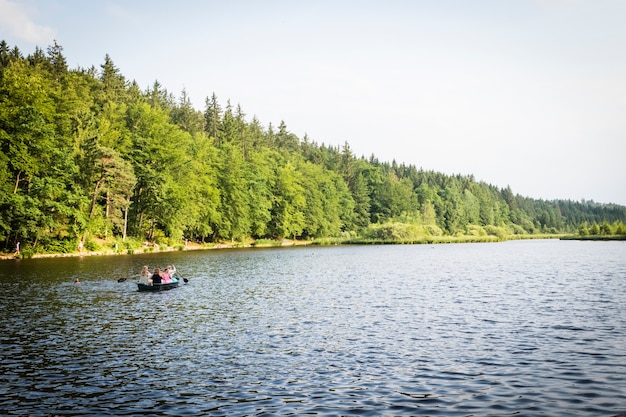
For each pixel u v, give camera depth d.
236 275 38.31
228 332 17.86
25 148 50.91
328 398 11.06
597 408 10.24
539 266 46.31
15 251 52.09
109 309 22.67
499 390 11.45
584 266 45.28
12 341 16.39
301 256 63.75
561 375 12.51
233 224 94.19
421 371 13.03
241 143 127.50
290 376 12.69
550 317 20.33
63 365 13.69
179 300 25.42
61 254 55.50
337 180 141.75
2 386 11.93
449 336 17.11
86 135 62.94
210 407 10.57
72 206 55.59
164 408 10.52
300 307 23.30
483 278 35.97
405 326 18.84
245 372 13.04
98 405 10.71
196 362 13.98
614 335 16.88
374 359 14.22
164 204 69.50
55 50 93.25
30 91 54.72
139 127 75.19
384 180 158.88
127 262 47.72
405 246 100.69
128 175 60.69
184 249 77.56
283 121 180.75
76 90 74.88
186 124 119.06
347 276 37.66
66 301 24.75
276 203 110.94
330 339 16.73
